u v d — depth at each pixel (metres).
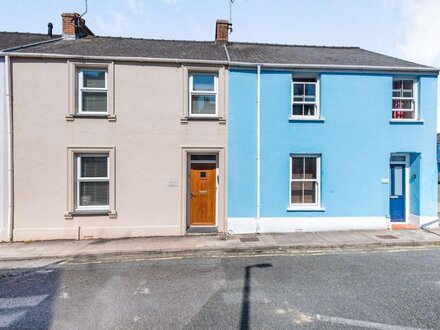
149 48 9.48
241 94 8.37
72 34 9.91
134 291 4.68
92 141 7.88
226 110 8.34
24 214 7.67
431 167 8.71
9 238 7.53
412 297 4.40
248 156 8.37
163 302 4.30
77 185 7.99
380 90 8.62
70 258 6.39
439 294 4.49
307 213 8.45
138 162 8.04
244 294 4.53
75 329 3.62
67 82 7.80
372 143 8.59
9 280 5.16
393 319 3.79
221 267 5.75
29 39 9.93
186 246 6.99
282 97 8.46
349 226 8.50
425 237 7.61
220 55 9.08
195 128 8.23
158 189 8.10
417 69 8.52
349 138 8.56
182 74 8.17
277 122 8.45
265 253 6.68
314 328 3.60
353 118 8.58
